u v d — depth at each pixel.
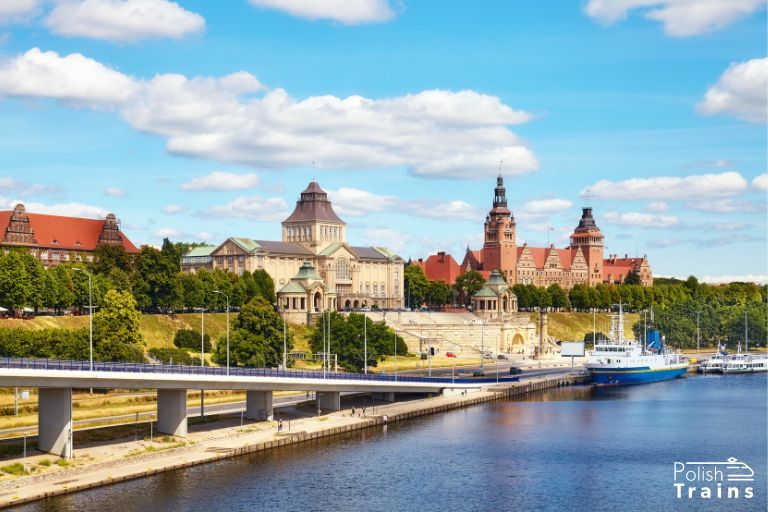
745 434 183.88
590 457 160.50
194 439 158.50
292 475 141.88
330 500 129.88
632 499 135.12
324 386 185.62
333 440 169.38
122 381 143.62
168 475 138.25
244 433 165.88
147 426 161.75
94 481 129.62
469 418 199.75
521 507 129.75
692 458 160.88
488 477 145.00
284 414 189.50
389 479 141.88
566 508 129.88
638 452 165.25
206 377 157.00
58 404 137.25
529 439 175.62
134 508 121.75
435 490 136.75
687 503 133.38
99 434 153.25
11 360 135.00
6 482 126.50
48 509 119.06
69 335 194.25
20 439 146.38
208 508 123.75
